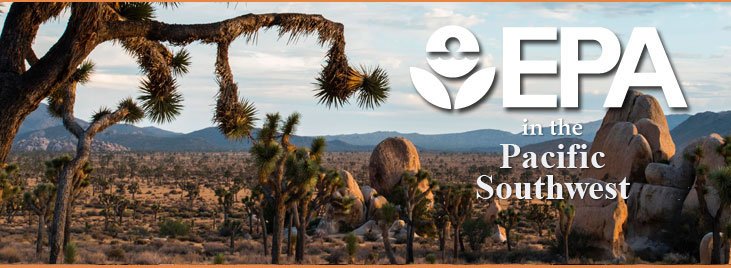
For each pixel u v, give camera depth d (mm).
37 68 5762
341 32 7230
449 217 41844
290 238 37125
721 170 29562
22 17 5711
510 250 46125
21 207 71062
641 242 44031
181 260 34375
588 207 41844
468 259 42062
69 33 5809
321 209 60000
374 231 56156
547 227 68062
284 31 6992
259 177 22562
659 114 54156
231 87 7320
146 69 7809
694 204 42656
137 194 123562
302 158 25312
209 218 85625
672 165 46312
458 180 137375
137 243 50406
